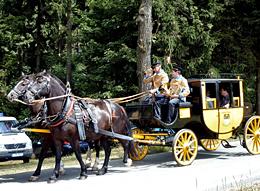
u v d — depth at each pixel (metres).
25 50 26.61
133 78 20.88
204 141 15.06
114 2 20.42
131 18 20.41
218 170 11.42
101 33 21.31
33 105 10.60
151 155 15.26
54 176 10.51
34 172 11.68
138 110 12.66
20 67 26.31
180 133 12.26
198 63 20.89
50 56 26.17
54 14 25.44
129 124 12.35
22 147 17.23
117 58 19.92
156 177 10.70
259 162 12.73
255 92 25.84
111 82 20.47
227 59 24.52
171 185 9.63
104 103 11.88
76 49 26.78
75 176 11.41
